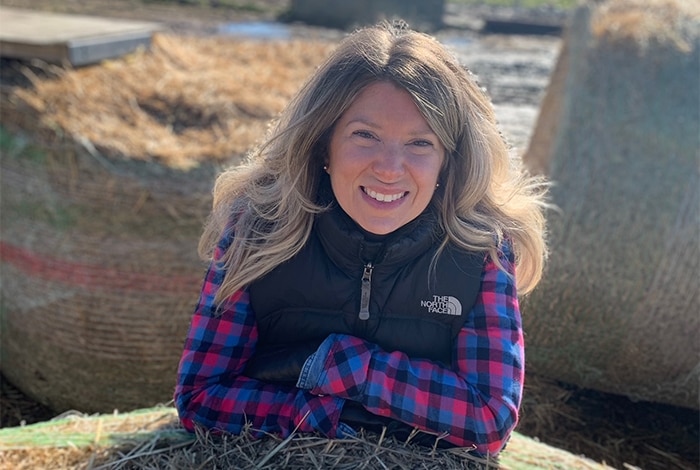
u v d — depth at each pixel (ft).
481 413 5.31
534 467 6.07
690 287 9.75
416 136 5.01
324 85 5.09
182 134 10.75
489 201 5.74
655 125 10.12
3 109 10.32
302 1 45.34
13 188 10.43
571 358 10.49
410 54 5.01
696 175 9.81
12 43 12.87
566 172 10.23
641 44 10.64
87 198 9.86
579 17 12.00
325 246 5.47
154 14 42.09
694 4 11.89
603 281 9.91
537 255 6.01
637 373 10.44
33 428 6.58
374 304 5.51
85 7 41.68
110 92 11.63
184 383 5.67
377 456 5.30
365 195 5.08
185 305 10.19
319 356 5.35
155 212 9.79
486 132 5.41
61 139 9.84
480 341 5.48
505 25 44.52
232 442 5.53
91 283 10.19
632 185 9.96
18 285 10.82
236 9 48.11
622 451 9.82
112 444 5.98
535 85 23.43
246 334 5.79
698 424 10.44
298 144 5.22
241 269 5.51
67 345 10.64
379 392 5.27
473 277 5.50
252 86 12.95
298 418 5.43
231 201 5.92
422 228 5.37
